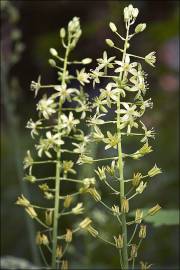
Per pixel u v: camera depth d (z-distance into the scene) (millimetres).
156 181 7570
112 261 6680
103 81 6449
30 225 5707
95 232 2939
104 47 10164
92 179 3127
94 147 4898
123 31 7613
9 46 7914
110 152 7496
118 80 2822
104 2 10391
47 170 8797
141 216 2846
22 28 11352
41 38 9617
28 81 12016
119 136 2844
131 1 8406
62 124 3154
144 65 9414
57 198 3174
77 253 6621
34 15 11180
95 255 6691
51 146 3176
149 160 8125
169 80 9359
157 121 8430
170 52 9828
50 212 3125
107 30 9883
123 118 2822
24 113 11297
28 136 10000
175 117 8461
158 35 8102
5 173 9492
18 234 8258
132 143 8367
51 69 11789
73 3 10695
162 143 8281
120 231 6789
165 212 3893
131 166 7746
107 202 7223
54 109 3213
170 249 6926
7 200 8695
